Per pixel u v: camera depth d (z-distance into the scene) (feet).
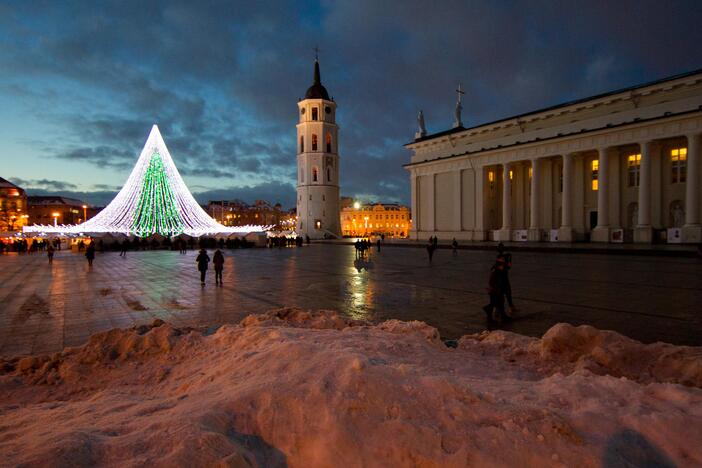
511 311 28.43
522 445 7.93
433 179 160.66
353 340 15.72
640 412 9.30
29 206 342.44
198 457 7.40
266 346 14.34
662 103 103.81
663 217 108.17
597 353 15.47
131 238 143.43
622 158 116.98
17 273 61.62
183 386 13.01
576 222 126.00
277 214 460.14
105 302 35.70
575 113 122.72
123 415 10.14
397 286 42.70
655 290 36.24
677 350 15.20
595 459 7.65
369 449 8.03
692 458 8.03
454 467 7.59
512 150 132.16
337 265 69.51
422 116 185.57
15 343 22.93
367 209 395.96
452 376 12.07
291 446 8.45
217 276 46.32
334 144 240.53
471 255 88.48
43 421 10.58
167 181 162.09
